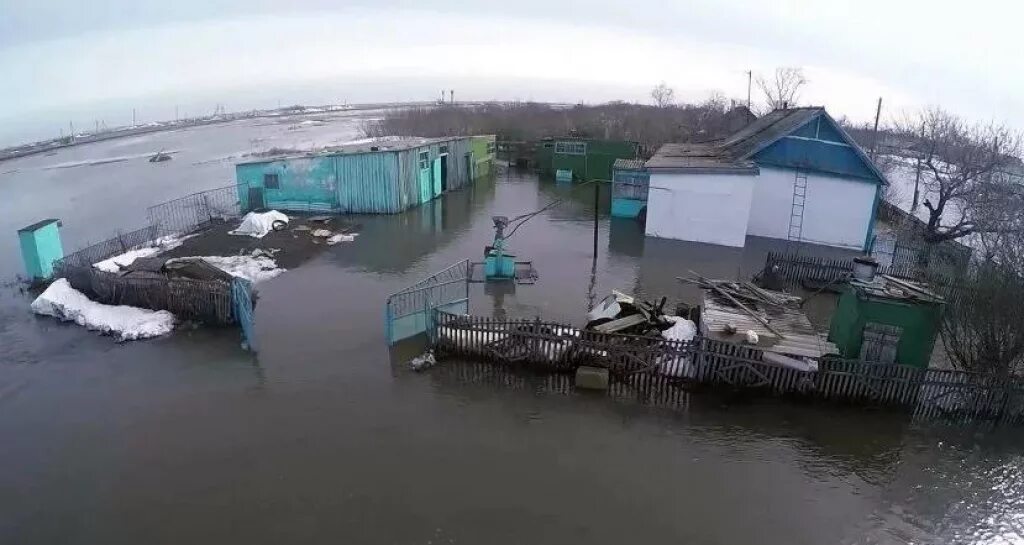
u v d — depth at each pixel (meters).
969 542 10.63
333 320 18.69
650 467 12.27
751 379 14.83
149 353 16.75
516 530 10.48
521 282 22.33
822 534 10.65
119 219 32.28
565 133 59.53
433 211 34.28
